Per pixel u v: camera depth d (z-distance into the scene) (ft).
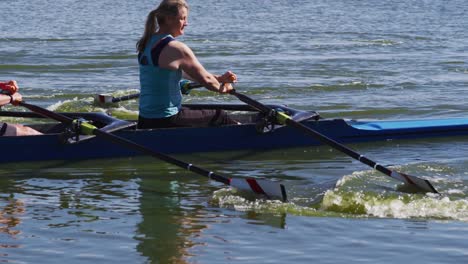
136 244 24.03
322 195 29.32
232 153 35.68
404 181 29.66
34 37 81.15
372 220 26.43
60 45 75.46
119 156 34.47
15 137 32.78
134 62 65.62
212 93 51.93
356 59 69.10
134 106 47.98
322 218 26.61
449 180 31.04
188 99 50.24
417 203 27.91
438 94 51.83
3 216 26.45
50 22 98.89
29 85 54.49
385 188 29.76
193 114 34.96
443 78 58.80
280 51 74.43
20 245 23.77
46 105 47.60
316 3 135.33
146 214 27.02
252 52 73.31
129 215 26.89
